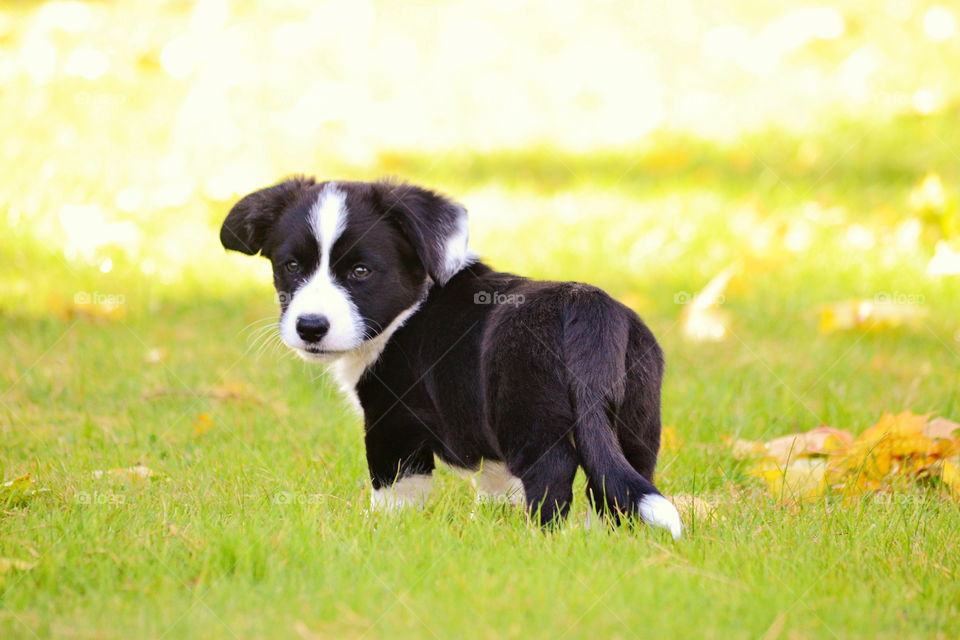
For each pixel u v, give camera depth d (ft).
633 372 18.61
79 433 25.52
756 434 25.77
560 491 17.72
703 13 69.92
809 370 29.94
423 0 74.23
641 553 16.78
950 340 32.48
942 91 55.72
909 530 18.54
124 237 39.09
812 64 61.67
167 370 30.30
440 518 18.80
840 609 15.38
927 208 39.37
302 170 48.11
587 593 15.47
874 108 55.16
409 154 52.34
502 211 44.47
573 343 18.11
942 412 26.32
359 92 58.08
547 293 19.01
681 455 23.53
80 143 47.39
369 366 20.93
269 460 23.15
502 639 14.34
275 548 16.99
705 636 14.46
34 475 21.89
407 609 15.19
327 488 21.45
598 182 48.14
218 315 35.14
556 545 16.93
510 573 16.12
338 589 15.72
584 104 59.36
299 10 69.56
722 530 18.52
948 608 15.61
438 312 20.61
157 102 53.47
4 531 18.21
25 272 37.22
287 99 57.26
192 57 57.98
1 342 32.30
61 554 16.74
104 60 56.08
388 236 20.59
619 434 18.51
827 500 20.80
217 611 15.16
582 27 69.56
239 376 30.19
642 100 56.95
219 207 43.16
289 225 20.85
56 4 64.13
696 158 50.96
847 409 26.68
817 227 41.11
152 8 66.54
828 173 47.80
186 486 21.38
